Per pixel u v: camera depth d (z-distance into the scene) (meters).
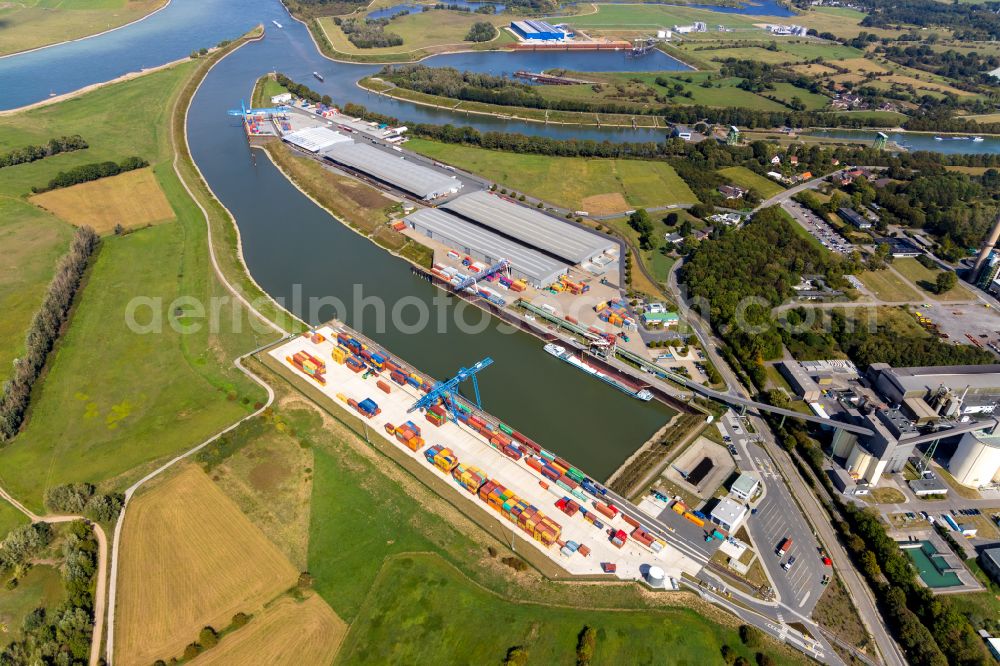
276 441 198.12
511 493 178.25
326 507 176.12
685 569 160.50
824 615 150.50
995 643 142.50
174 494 179.00
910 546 167.12
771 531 171.50
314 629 145.38
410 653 140.75
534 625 146.50
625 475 188.50
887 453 177.25
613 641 143.12
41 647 139.25
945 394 197.75
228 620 146.75
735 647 142.75
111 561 160.38
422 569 159.50
